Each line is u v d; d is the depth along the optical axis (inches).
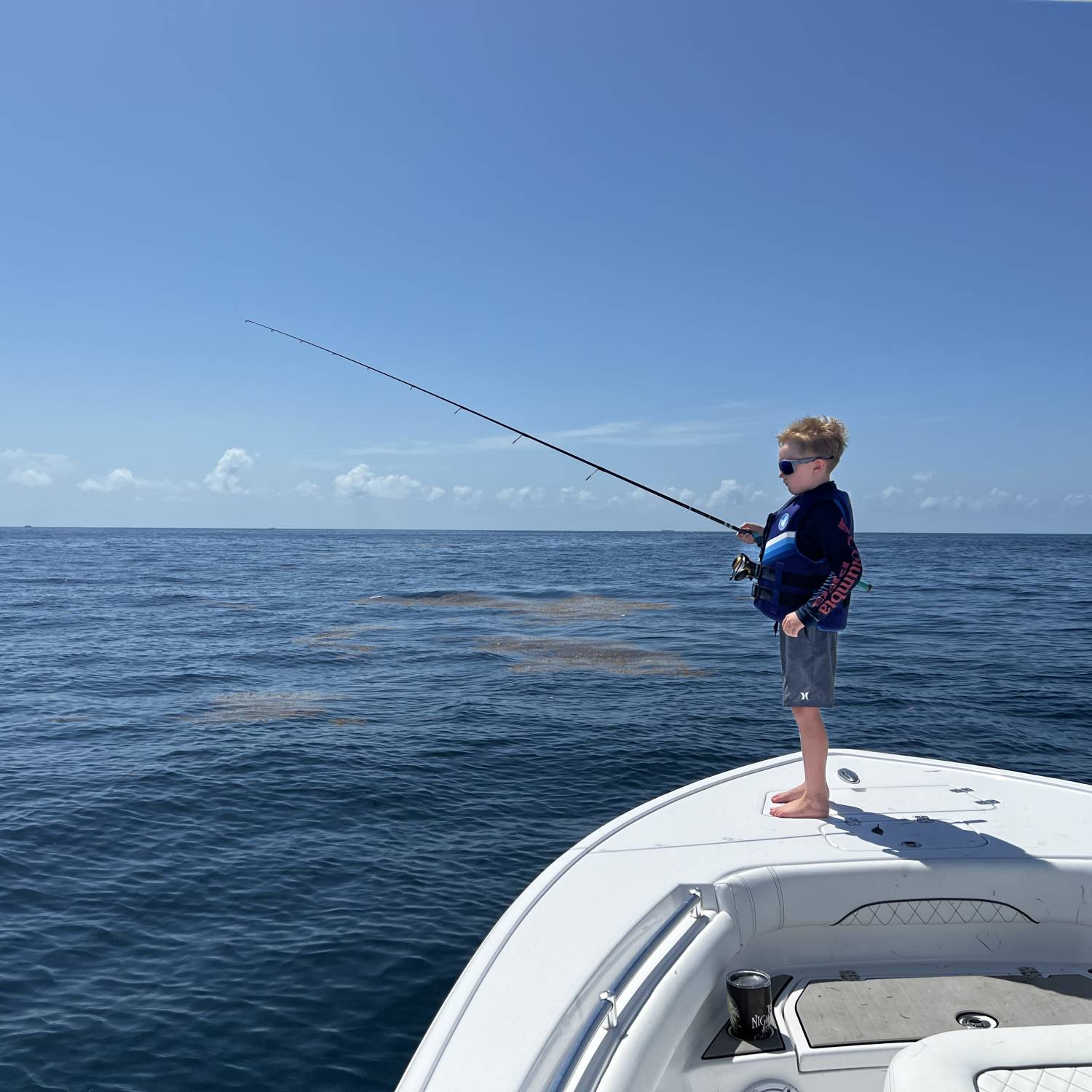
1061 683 514.9
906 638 731.4
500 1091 61.7
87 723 415.8
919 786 122.1
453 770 330.0
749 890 93.4
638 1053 69.6
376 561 2442.2
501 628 819.4
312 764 336.2
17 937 197.3
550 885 92.5
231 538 6373.0
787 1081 82.0
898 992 91.8
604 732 392.2
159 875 231.6
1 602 1107.9
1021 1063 58.2
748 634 761.6
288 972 183.5
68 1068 152.3
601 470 164.4
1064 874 96.8
